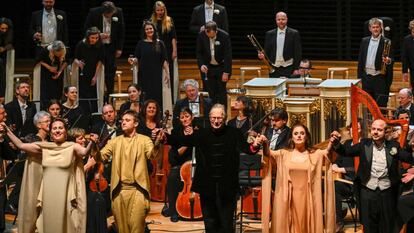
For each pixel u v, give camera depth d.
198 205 15.08
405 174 13.06
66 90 17.12
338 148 12.97
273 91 16.95
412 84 19.89
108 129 15.92
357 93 13.83
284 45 19.52
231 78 23.42
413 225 13.52
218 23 19.98
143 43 19.14
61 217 12.73
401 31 25.67
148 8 25.62
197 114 16.80
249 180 14.01
